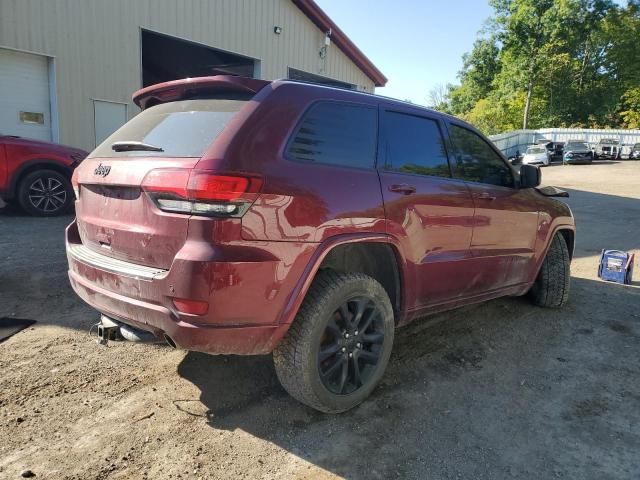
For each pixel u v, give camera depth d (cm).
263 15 1469
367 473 233
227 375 321
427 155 334
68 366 319
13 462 228
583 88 4941
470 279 363
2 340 349
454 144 360
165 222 231
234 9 1382
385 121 310
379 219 281
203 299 219
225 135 236
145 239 241
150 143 264
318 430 266
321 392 264
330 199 257
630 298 521
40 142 791
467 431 270
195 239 222
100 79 1128
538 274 472
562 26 4553
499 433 269
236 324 229
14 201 780
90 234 286
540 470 240
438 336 400
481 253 369
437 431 269
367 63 1856
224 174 221
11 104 1013
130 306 243
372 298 286
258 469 232
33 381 298
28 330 367
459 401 301
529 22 4541
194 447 246
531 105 4838
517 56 4778
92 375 311
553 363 358
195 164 226
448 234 334
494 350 377
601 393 316
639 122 4747
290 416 278
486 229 368
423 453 250
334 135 276
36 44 1016
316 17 1612
